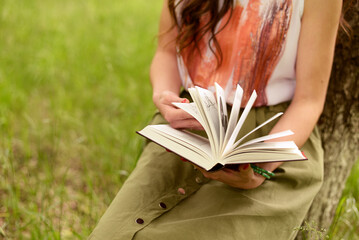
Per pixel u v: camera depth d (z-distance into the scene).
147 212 1.38
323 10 1.41
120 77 3.98
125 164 2.79
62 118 3.27
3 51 4.28
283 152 1.21
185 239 1.30
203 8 1.55
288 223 1.39
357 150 1.95
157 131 1.33
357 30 1.73
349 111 1.85
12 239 2.16
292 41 1.48
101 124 3.26
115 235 1.32
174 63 1.74
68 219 2.36
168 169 1.49
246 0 1.50
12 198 2.38
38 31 4.90
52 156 2.94
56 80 3.93
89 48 4.50
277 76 1.53
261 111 1.54
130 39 4.81
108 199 2.47
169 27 1.73
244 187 1.36
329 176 1.95
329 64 1.45
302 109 1.45
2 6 5.42
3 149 2.90
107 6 6.09
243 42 1.51
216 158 1.19
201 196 1.42
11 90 3.52
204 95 1.27
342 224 2.38
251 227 1.34
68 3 6.04
